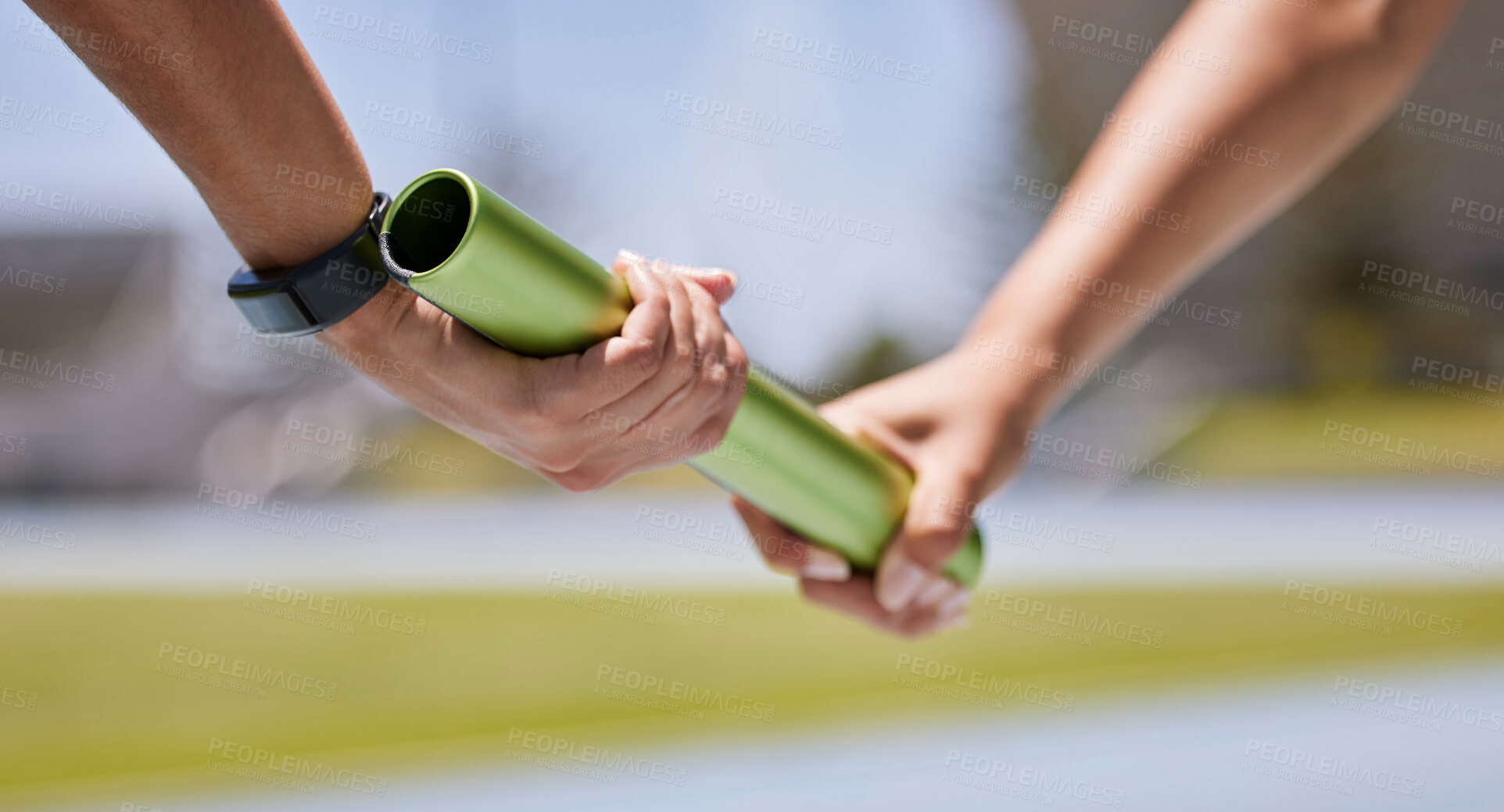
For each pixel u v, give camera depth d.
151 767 2.56
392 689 3.31
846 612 1.89
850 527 1.69
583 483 1.41
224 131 1.06
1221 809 2.05
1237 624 4.02
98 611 5.04
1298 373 17.12
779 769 2.40
